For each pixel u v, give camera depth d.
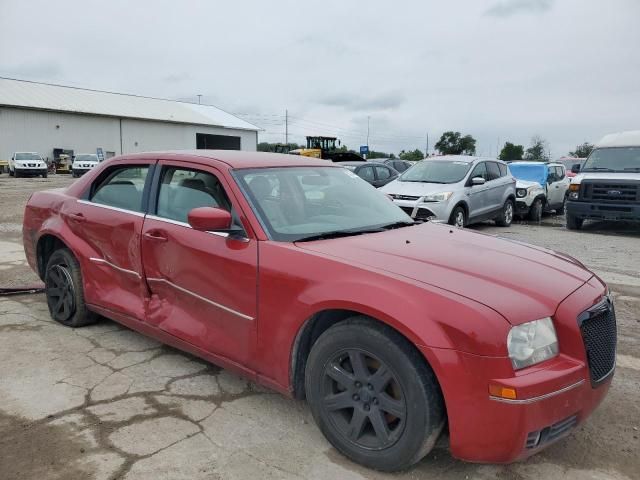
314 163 4.29
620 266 8.22
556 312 2.69
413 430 2.60
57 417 3.29
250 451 2.98
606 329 2.93
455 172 11.77
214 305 3.44
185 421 3.28
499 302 2.60
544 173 15.45
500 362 2.43
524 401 2.41
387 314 2.62
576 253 9.39
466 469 2.86
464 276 2.82
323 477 2.76
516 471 2.86
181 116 58.50
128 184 4.31
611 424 3.37
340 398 2.89
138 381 3.79
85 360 4.14
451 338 2.49
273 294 3.09
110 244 4.26
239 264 3.26
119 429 3.17
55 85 54.00
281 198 3.62
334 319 3.06
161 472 2.77
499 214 12.98
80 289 4.64
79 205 4.64
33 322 4.96
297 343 3.05
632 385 3.92
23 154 35.94
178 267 3.66
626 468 2.92
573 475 2.84
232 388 3.72
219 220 3.24
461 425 2.50
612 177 12.10
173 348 4.40
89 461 2.85
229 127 61.41
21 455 2.90
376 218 3.94
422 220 4.34
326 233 3.44
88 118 49.06
